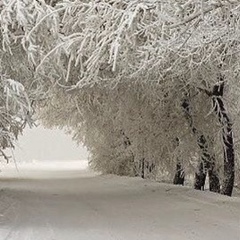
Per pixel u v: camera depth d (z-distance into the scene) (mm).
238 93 40812
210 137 44250
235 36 21469
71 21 22812
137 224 25984
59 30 24812
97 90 41031
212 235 22453
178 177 51781
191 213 29953
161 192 43594
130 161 68500
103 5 20375
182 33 20000
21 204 35531
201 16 17891
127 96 42625
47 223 26516
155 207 33344
